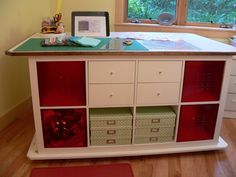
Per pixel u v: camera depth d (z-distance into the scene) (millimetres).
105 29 2281
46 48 1763
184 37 2383
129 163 1961
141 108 2070
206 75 1949
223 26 3055
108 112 1987
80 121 1902
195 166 1951
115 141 1988
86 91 1820
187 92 1969
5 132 2338
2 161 1943
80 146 1955
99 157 1980
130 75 1812
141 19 3174
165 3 3123
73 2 3035
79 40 1886
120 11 3037
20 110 2670
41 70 1785
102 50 1734
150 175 1847
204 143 2094
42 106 1812
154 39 2217
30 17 2727
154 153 2016
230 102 2625
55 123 1889
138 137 2004
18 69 2615
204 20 3115
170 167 1936
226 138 2309
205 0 3051
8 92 2479
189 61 1856
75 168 1851
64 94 1892
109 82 1812
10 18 2381
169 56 1795
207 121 2076
